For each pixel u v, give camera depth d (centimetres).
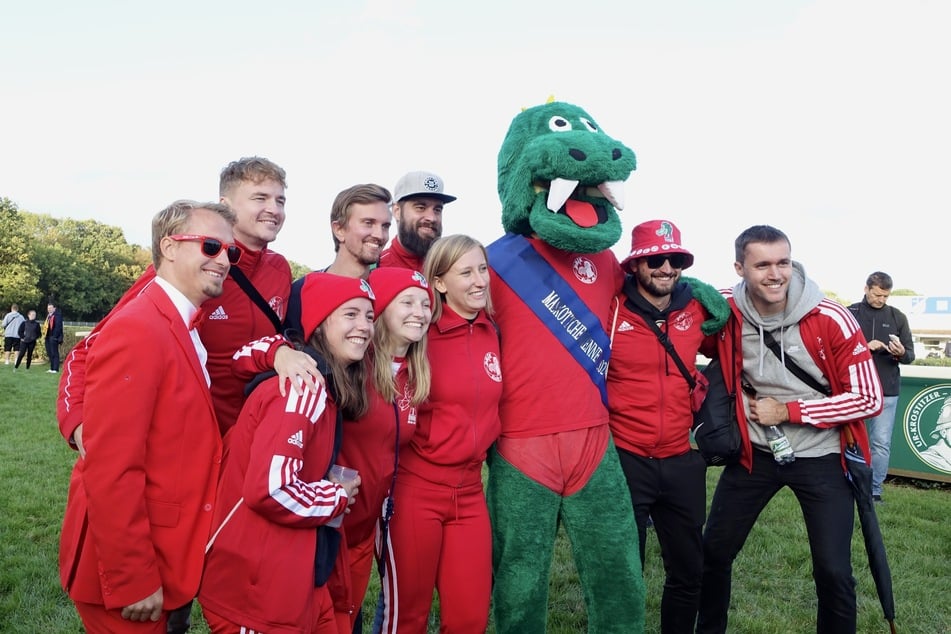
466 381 284
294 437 218
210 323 288
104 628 215
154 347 214
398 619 282
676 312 331
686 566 332
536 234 318
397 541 281
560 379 307
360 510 273
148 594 208
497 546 304
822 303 330
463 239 293
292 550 219
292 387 223
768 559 502
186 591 219
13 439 826
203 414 228
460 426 282
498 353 304
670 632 337
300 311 269
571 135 308
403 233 409
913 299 3494
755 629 395
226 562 216
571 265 328
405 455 288
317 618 234
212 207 240
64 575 221
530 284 317
